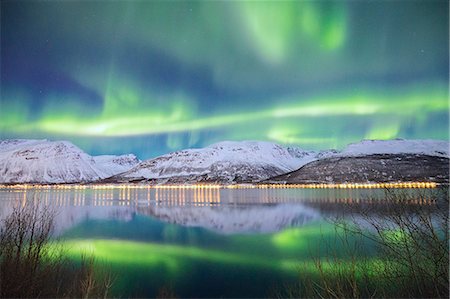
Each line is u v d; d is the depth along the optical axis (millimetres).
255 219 32031
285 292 10102
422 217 3654
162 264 16812
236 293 12461
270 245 20500
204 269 15945
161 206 48562
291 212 35156
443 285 3645
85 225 28734
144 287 12891
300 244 19406
